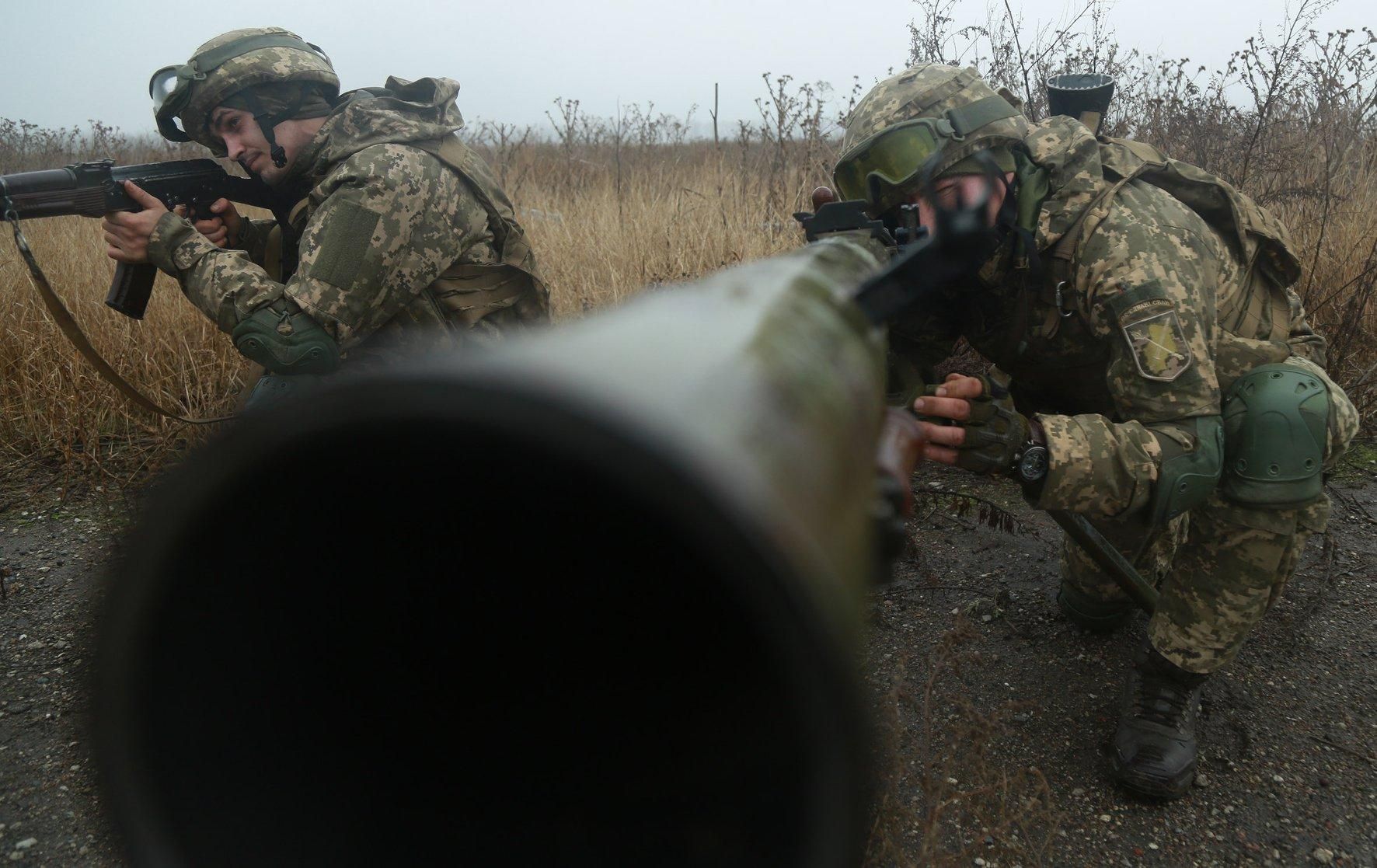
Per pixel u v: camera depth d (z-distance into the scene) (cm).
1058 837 190
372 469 46
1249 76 442
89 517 329
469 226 249
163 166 257
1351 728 218
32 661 250
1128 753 199
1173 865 183
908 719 221
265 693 52
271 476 40
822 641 30
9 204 235
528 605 54
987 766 200
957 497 330
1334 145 464
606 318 52
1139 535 223
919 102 178
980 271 188
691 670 51
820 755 33
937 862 165
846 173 188
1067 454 163
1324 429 189
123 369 394
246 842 51
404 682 56
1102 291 179
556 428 30
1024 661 248
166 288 448
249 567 46
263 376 266
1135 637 258
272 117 252
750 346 48
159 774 48
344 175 235
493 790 54
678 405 34
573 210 597
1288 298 220
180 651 47
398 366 35
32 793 202
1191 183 203
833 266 94
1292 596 272
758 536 29
